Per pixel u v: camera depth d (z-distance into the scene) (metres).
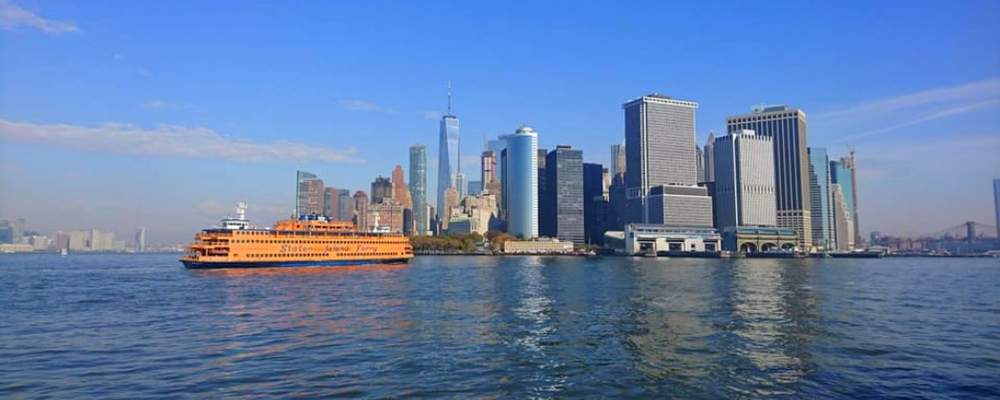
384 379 46.47
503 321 78.00
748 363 52.06
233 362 52.44
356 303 100.69
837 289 130.00
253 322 77.19
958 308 91.25
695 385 45.00
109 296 115.31
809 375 47.62
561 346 60.03
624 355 55.62
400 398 41.44
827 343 61.00
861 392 42.78
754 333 67.25
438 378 46.94
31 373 48.69
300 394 42.16
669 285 143.88
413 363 52.19
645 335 66.31
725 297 109.94
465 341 62.97
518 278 176.25
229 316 83.25
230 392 42.72
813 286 139.88
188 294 118.81
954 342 61.50
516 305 97.38
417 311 89.00
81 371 49.31
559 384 45.41
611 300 105.06
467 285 144.88
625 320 78.38
